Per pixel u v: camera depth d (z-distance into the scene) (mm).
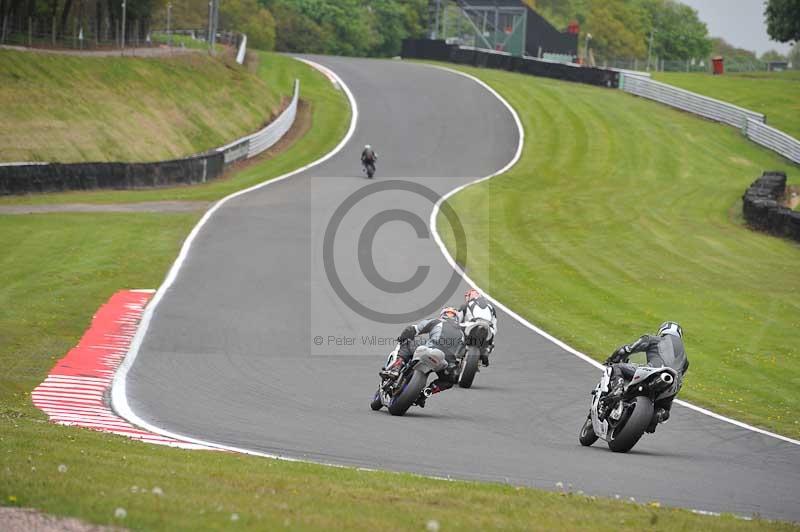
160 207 127312
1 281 82000
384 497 27016
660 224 134375
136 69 197125
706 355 72688
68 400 48656
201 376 56812
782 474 40062
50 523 20672
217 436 41062
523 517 25594
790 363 71125
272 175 163125
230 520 21609
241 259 97312
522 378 61469
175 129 183625
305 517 22891
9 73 169375
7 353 59562
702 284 100000
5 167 129000
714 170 183125
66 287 81250
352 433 43062
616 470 37906
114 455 30688
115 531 20484
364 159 162125
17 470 25516
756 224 133375
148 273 89375
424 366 47844
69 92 174750
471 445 41750
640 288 97250
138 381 54375
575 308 87625
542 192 156375
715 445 46344
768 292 97250
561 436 46000
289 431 42906
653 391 41750
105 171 141000
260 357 63375
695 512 29469
